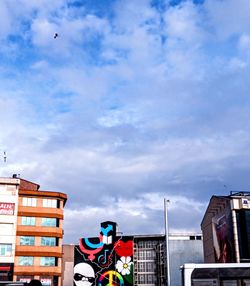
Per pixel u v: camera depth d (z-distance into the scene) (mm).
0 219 70250
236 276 23500
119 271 90312
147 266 104750
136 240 107312
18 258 69938
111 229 93125
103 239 92625
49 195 74625
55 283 71000
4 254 68875
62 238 74312
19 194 73125
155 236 106250
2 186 71938
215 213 65438
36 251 71125
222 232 60781
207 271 23672
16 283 12320
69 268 91250
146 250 106188
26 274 69500
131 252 91125
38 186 82875
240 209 55656
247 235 54156
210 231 70438
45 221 73250
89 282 90375
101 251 91938
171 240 102438
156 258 104000
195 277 23531
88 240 92938
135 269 105062
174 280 99000
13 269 68438
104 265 91000
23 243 70938
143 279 104125
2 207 70875
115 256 91250
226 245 58438
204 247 77438
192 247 101938
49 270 70875
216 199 64438
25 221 72125
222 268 23734
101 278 90312
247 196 58062
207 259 74062
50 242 72500
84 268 91250
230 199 56594
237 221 55125
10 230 70312
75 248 92688
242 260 53156
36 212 73062
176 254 101250
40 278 70062
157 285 101625
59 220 74438
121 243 92000
